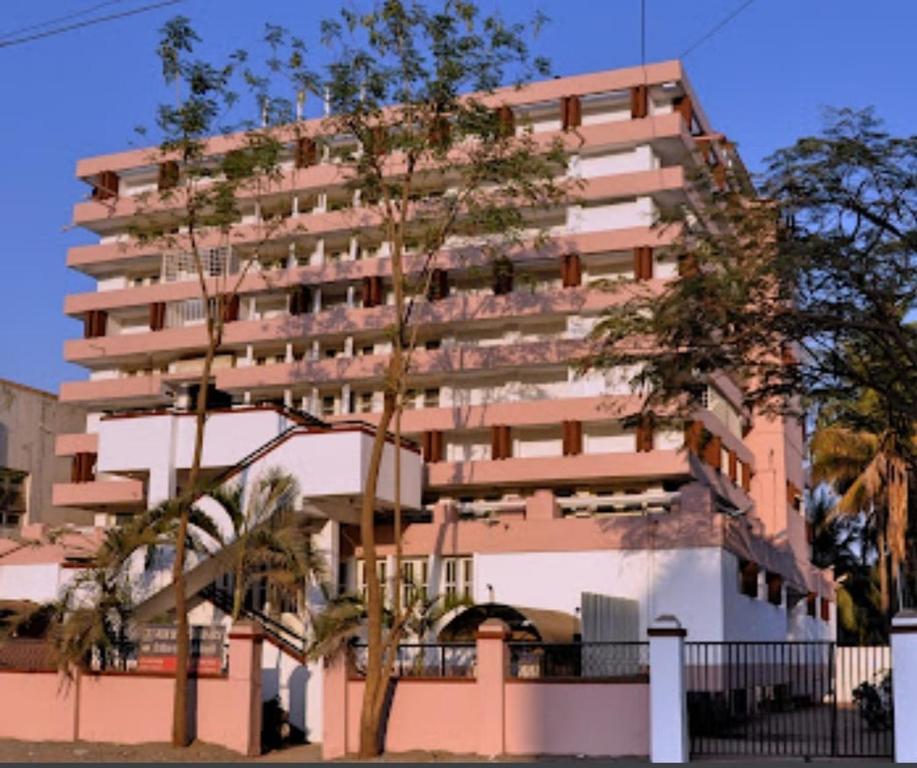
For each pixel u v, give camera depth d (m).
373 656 24.81
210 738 25.98
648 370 27.78
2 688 27.88
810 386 28.14
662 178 45.72
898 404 27.72
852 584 65.06
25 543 37.16
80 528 46.41
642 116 47.50
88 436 52.16
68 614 28.47
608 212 47.00
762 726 27.12
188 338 51.81
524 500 40.31
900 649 20.05
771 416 30.17
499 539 33.53
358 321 48.62
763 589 37.22
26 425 54.06
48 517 54.66
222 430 34.81
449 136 27.86
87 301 54.44
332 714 25.41
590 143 47.53
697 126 50.75
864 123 25.11
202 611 32.44
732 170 27.09
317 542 33.53
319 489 32.12
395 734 24.92
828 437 48.16
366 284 49.19
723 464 46.91
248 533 27.08
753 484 52.66
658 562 31.70
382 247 51.56
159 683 26.83
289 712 28.69
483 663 24.33
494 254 37.31
